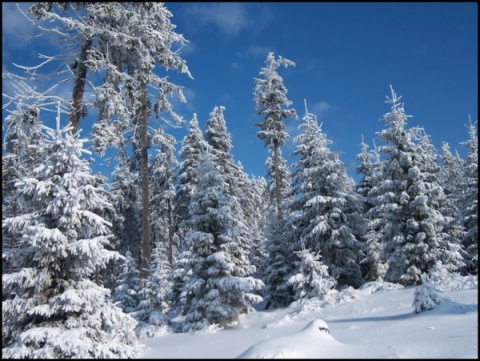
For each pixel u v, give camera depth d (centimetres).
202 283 1644
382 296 1712
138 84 1742
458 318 975
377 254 2631
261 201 4850
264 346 755
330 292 1884
